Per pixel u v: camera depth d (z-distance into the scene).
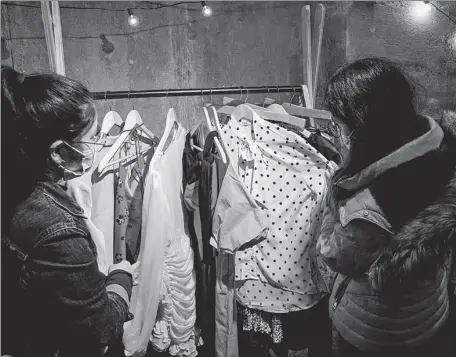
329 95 1.00
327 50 2.53
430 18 2.15
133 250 1.42
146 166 1.43
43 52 2.56
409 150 0.92
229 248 1.33
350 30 2.36
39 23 2.53
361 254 1.01
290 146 1.47
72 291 0.84
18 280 0.84
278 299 1.53
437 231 0.92
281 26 2.88
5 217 0.83
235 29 2.85
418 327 1.08
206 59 2.87
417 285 1.01
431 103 2.18
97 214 1.39
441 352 1.15
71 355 0.94
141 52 2.76
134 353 1.39
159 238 1.33
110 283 1.05
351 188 1.00
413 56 2.22
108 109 2.78
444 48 2.16
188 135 1.57
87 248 0.86
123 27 2.70
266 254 1.50
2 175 0.81
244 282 1.54
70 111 0.81
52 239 0.81
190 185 1.43
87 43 2.65
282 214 1.49
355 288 1.11
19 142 0.80
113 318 0.95
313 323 1.62
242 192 1.31
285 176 1.48
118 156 1.48
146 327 1.38
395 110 0.94
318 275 1.52
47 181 0.86
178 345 1.50
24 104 0.78
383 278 0.98
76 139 0.87
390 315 1.06
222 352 1.50
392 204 0.95
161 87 2.84
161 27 2.76
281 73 2.94
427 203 0.93
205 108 1.45
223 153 1.35
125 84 2.77
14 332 0.89
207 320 1.56
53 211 0.83
